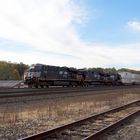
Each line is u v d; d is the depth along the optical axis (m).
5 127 12.40
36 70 46.91
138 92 43.75
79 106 21.61
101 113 16.33
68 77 54.25
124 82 83.44
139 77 97.31
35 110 18.36
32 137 9.28
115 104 24.69
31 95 28.81
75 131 11.62
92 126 12.96
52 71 49.78
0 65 117.19
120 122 13.44
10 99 24.16
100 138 10.34
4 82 56.44
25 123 13.62
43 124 13.53
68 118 15.64
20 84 52.28
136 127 12.86
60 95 30.62
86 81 61.16
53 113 17.25
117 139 10.31
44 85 48.12
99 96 31.69
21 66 122.44
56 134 10.80
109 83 73.12
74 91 37.66
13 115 15.28
